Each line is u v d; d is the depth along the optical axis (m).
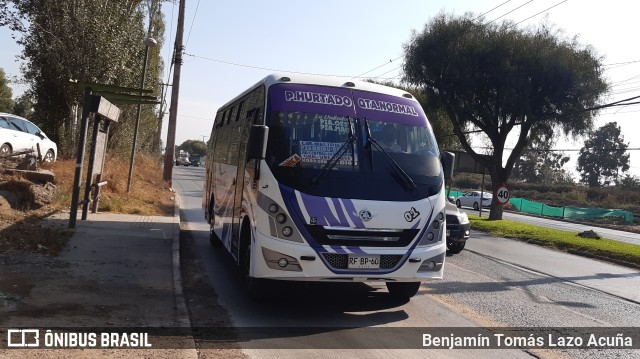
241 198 8.39
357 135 7.38
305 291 8.52
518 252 16.91
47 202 13.07
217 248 12.22
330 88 7.75
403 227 7.06
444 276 11.08
